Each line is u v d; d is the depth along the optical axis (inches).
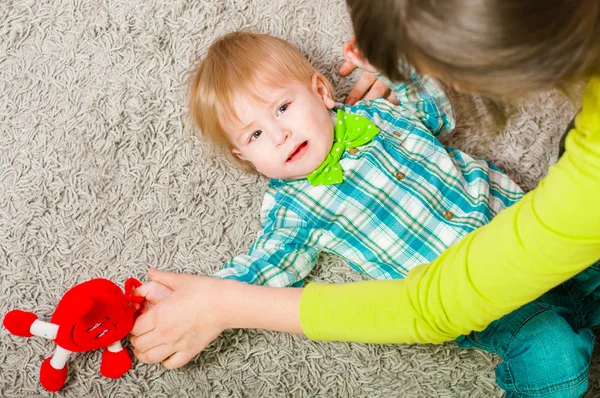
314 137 40.5
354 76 48.6
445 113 44.8
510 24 17.8
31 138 46.9
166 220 45.8
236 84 40.6
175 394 41.5
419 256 40.8
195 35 48.8
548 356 33.9
